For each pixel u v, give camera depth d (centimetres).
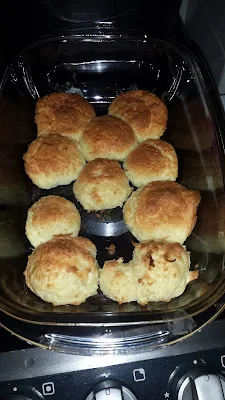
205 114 34
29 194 34
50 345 24
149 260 28
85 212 34
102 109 39
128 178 35
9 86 36
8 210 32
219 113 33
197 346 24
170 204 31
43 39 37
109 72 39
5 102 34
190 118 36
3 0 37
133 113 37
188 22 40
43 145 34
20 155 35
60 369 24
